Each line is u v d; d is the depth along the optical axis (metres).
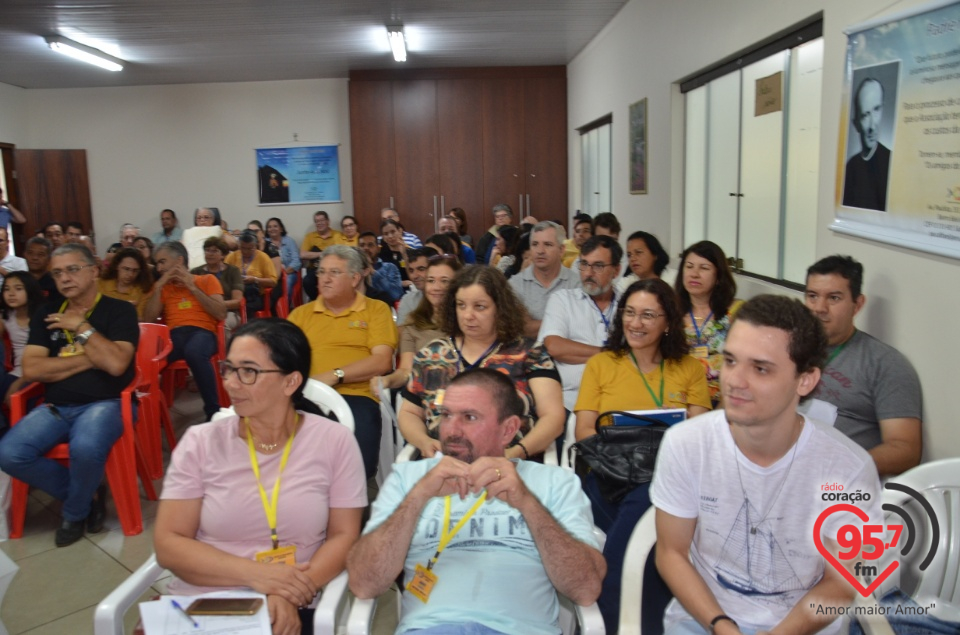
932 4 2.11
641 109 5.64
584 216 5.82
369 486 3.36
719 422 1.50
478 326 2.32
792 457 1.44
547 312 3.14
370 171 9.08
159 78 9.05
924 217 2.21
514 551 1.65
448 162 9.05
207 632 1.47
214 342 4.53
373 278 5.59
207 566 1.63
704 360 2.91
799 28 3.23
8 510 3.01
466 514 1.67
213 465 1.73
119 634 1.60
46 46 6.99
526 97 8.95
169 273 4.39
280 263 7.53
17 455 2.77
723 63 4.16
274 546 1.72
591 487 2.11
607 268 3.05
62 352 2.97
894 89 2.35
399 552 1.52
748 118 3.93
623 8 6.10
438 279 3.05
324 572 1.67
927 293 2.25
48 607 2.48
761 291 3.77
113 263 4.65
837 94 2.82
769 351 1.32
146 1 5.55
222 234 7.65
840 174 2.76
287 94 9.57
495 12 6.18
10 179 9.20
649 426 2.13
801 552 1.46
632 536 1.68
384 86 8.92
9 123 9.16
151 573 1.72
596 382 2.48
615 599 1.85
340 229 9.83
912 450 2.21
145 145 9.67
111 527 3.08
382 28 6.68
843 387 2.35
